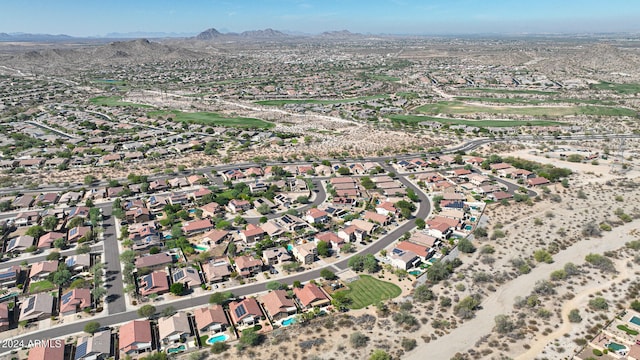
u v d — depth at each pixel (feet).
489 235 511.81
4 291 403.34
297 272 439.22
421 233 513.04
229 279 424.46
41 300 378.53
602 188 649.20
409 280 422.82
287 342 333.62
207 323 347.36
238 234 523.70
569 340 331.98
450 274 427.74
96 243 499.10
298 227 536.01
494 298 390.01
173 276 425.69
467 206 592.60
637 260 440.45
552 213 563.48
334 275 428.15
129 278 419.13
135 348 326.44
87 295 387.34
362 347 327.47
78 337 342.44
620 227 522.88
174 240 495.82
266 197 627.46
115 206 593.83
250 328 349.20
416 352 321.93
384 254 471.21
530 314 365.61
